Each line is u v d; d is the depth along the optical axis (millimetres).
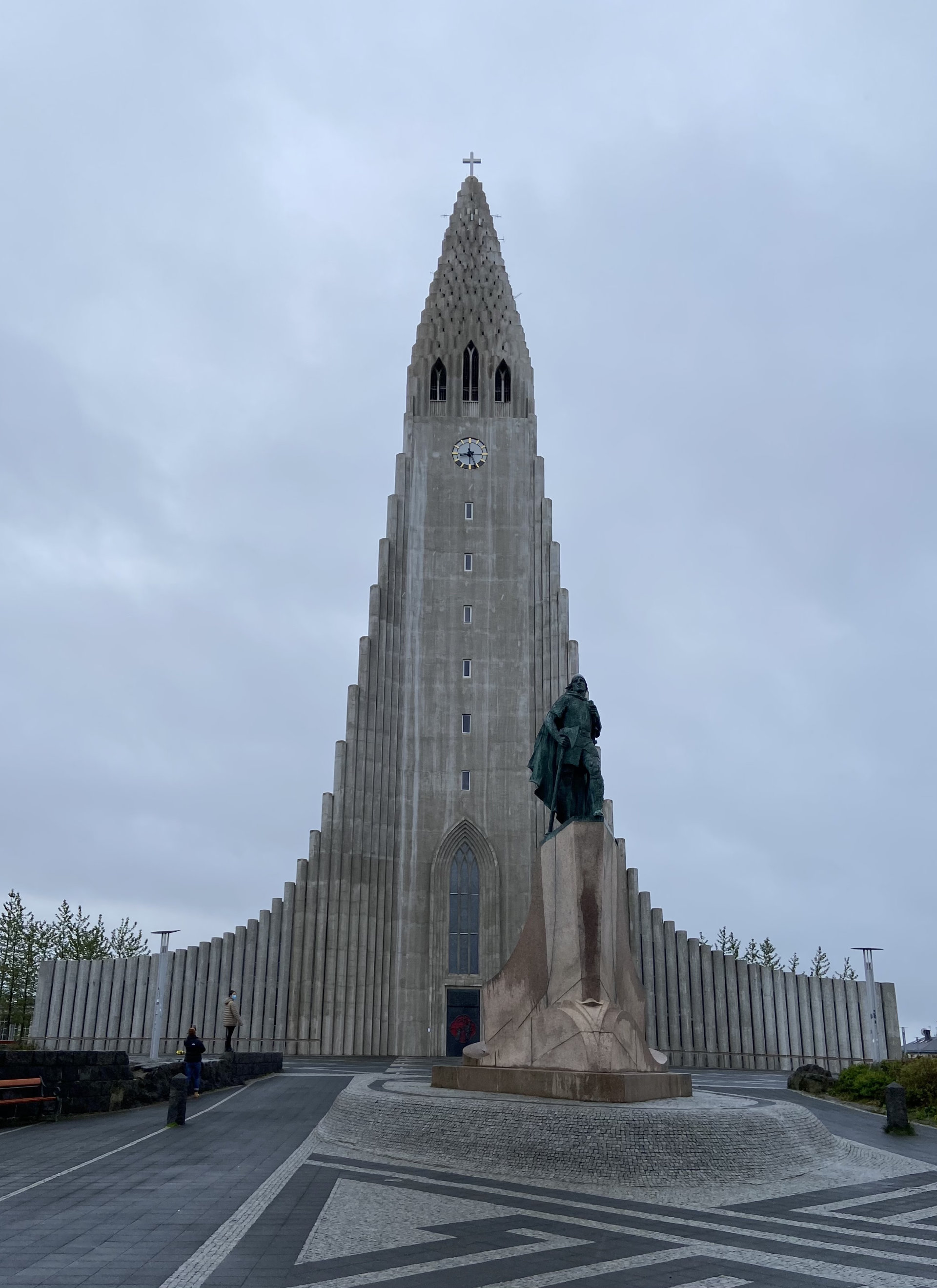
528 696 57688
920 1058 26984
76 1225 10891
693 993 53906
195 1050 24688
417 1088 18906
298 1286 8680
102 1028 54125
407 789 56031
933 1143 19438
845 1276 9195
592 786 18875
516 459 61969
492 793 55812
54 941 69625
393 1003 52844
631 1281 8961
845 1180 14773
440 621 58938
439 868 54562
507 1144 14484
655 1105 15453
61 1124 19625
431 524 60656
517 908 53906
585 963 17609
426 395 63375
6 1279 8781
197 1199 12328
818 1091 29562
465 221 68562
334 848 53750
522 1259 9672
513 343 64750
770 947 76625
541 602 59469
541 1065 17859
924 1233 11133
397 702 57469
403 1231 10773
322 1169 14484
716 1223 11469
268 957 53250
